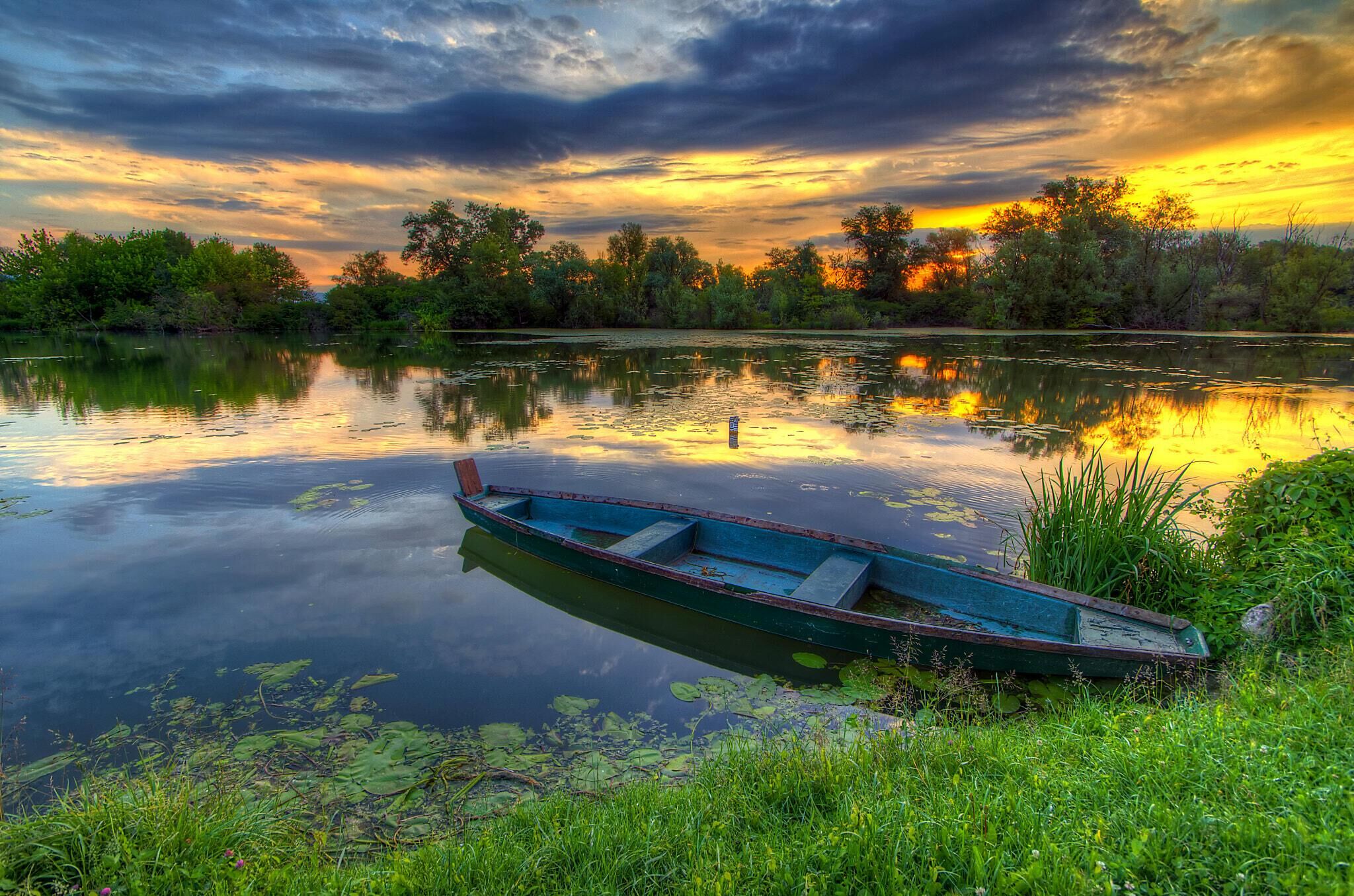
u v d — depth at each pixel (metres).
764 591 6.77
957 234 60.69
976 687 5.00
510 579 7.24
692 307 51.19
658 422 14.55
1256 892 2.15
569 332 47.38
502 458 11.67
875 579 6.70
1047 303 43.62
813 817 2.92
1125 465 10.39
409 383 21.00
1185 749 2.98
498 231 55.34
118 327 50.53
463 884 2.67
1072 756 3.28
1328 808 2.43
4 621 6.16
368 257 70.69
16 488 9.97
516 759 4.28
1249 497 5.69
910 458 11.34
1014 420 14.33
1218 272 40.72
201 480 10.38
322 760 4.28
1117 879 2.28
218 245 54.16
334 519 8.80
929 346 32.78
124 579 7.04
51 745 4.44
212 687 5.15
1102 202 47.12
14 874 2.67
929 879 2.40
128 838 2.88
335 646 5.82
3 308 53.72
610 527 8.40
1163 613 5.50
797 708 4.94
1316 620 4.50
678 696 5.11
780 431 13.55
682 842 2.82
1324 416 13.86
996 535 7.99
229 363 27.84
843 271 62.03
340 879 2.83
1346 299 38.84
